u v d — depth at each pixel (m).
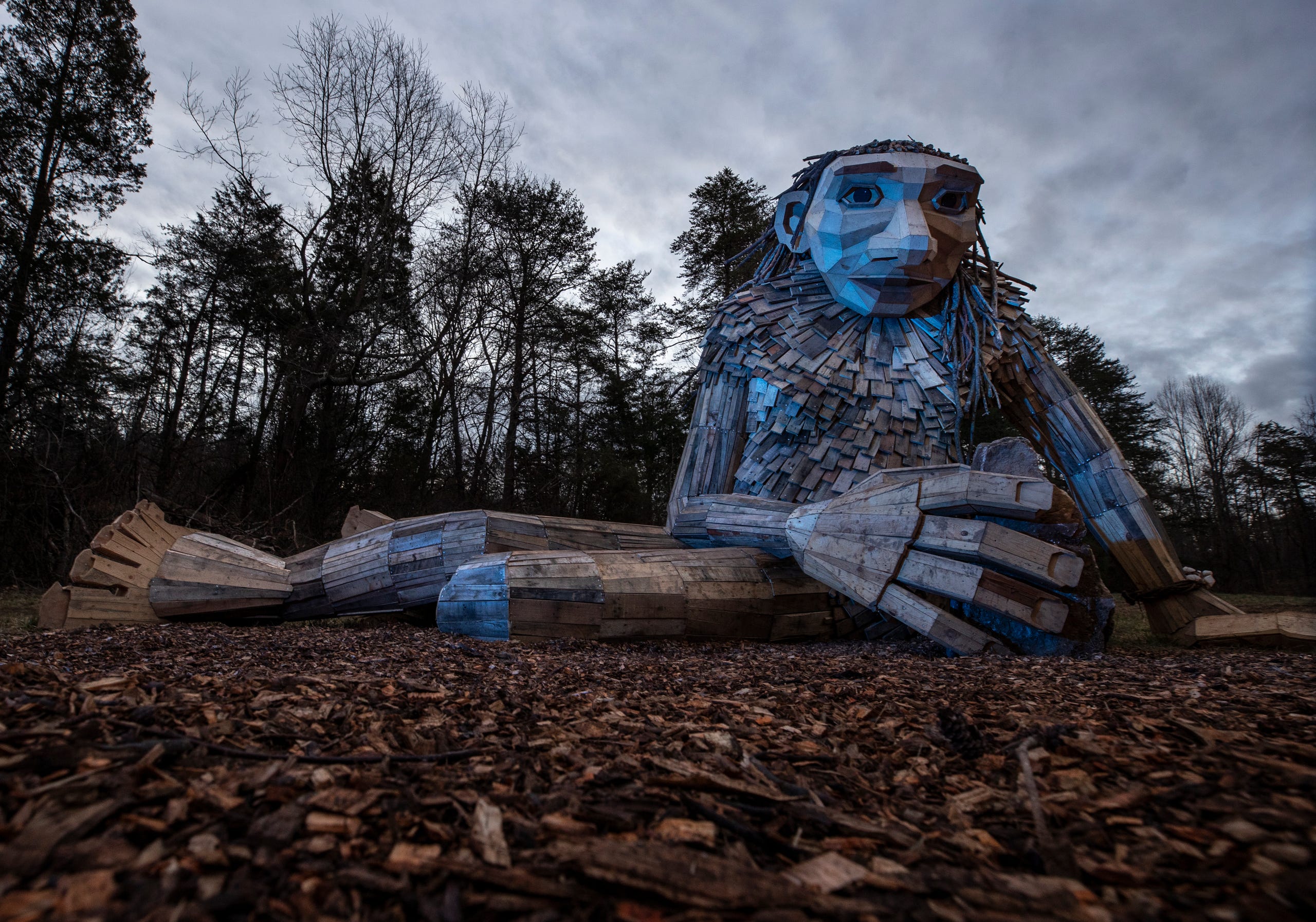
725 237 21.86
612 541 6.79
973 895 1.24
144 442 16.70
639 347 26.56
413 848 1.36
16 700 2.05
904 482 5.07
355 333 18.17
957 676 3.59
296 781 1.64
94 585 5.67
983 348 6.64
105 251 15.98
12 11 15.81
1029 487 4.43
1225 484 33.97
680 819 1.58
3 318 14.35
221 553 6.29
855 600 5.14
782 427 6.54
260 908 1.12
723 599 5.67
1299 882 1.24
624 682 3.45
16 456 12.77
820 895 1.24
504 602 5.33
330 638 5.07
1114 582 17.77
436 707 2.61
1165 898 1.24
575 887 1.23
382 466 20.81
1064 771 1.92
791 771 1.96
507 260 23.02
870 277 6.46
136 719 1.99
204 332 22.58
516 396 23.34
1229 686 3.14
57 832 1.28
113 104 16.89
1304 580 30.55
